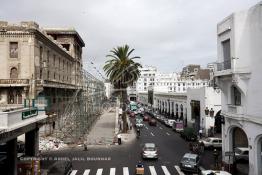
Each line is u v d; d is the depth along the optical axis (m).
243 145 31.75
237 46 25.19
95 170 27.44
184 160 27.03
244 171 27.27
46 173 24.56
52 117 43.25
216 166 27.30
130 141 43.81
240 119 25.59
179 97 69.69
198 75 134.75
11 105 39.44
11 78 40.34
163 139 45.88
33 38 40.38
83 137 45.31
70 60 67.69
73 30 68.12
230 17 26.17
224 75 27.77
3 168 24.75
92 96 73.50
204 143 37.94
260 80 23.11
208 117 47.72
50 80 46.75
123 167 28.55
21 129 22.45
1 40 40.19
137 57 53.44
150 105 118.44
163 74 173.88
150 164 29.84
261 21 22.89
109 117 83.81
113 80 53.28
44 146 37.69
